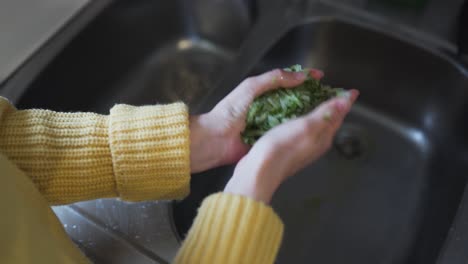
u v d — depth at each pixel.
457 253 0.63
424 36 0.82
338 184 0.85
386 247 0.79
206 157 0.68
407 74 0.86
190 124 0.67
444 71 0.81
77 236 0.67
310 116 0.62
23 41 0.81
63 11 0.84
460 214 0.66
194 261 0.53
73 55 0.84
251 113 0.68
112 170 0.62
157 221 0.68
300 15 0.86
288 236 0.80
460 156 0.81
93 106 0.91
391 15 0.85
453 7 0.85
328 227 0.81
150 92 0.96
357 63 0.89
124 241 0.66
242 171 0.59
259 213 0.54
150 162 0.61
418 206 0.82
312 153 0.62
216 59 0.98
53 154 0.60
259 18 0.87
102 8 0.85
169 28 0.97
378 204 0.83
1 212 0.51
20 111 0.61
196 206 0.79
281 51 0.87
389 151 0.88
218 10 0.94
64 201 0.63
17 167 0.56
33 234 0.53
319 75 0.73
